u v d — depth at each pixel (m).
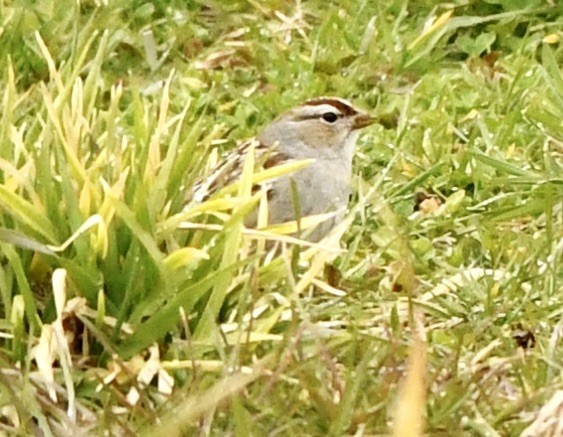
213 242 8.69
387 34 13.73
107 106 12.95
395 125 12.78
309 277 8.73
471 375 8.26
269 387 7.66
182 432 7.60
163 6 14.66
